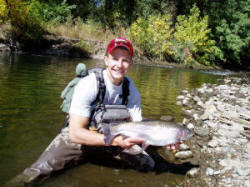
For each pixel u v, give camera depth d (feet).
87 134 7.11
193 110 15.70
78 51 44.73
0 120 10.19
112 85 7.72
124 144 7.06
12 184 6.30
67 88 10.40
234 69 72.13
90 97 7.43
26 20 41.50
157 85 24.39
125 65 7.41
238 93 24.23
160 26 55.47
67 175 7.19
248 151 9.65
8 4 39.22
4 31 38.75
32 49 41.04
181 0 75.15
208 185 7.22
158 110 14.88
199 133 11.27
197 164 8.50
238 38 71.97
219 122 13.50
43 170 6.90
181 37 60.34
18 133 9.22
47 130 9.79
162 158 8.86
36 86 16.69
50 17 50.75
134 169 7.93
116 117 7.86
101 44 49.26
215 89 25.82
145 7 63.93
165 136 7.03
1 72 20.08
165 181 7.32
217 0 76.48
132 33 54.34
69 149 7.55
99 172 7.55
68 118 8.95
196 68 57.93
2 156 7.54
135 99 8.61
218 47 71.36
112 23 60.39
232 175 7.73
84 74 10.60
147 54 54.70
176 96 19.93
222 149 9.73
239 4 78.13
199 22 65.77
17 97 13.61
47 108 12.36
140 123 7.15
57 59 35.68
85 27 53.78
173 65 55.11
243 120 13.67
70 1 63.26
